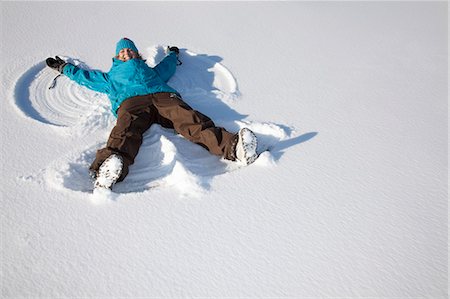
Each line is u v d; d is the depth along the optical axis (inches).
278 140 120.9
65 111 127.8
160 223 94.1
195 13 187.5
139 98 119.1
